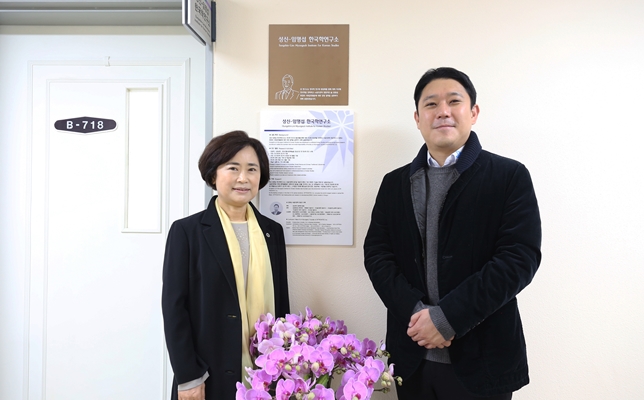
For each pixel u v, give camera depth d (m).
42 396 1.48
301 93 1.37
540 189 1.36
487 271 0.95
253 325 1.09
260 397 0.86
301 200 1.37
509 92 1.35
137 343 1.48
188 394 0.98
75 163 1.49
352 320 1.38
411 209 1.08
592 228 1.35
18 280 1.48
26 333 1.48
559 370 1.35
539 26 1.35
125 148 1.48
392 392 1.35
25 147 1.49
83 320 1.48
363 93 1.37
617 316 1.34
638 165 1.35
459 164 1.03
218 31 1.36
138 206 1.49
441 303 0.95
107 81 1.48
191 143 1.48
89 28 1.48
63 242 1.48
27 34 1.48
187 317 1.04
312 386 0.91
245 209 1.18
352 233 1.37
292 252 1.38
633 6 1.34
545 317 1.35
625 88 1.34
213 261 1.06
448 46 1.36
